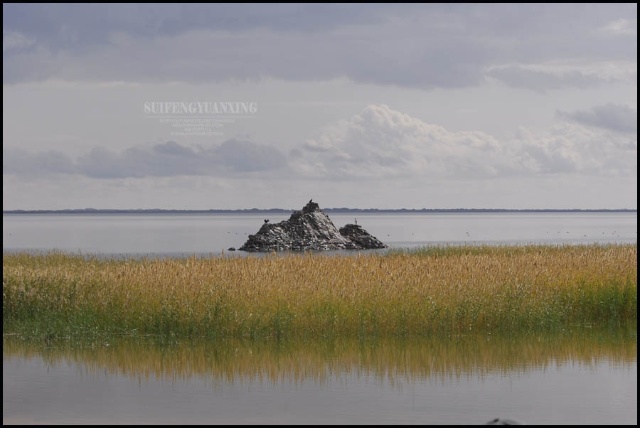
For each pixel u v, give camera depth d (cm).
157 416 2205
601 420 2167
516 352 3088
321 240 10012
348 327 3394
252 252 9619
